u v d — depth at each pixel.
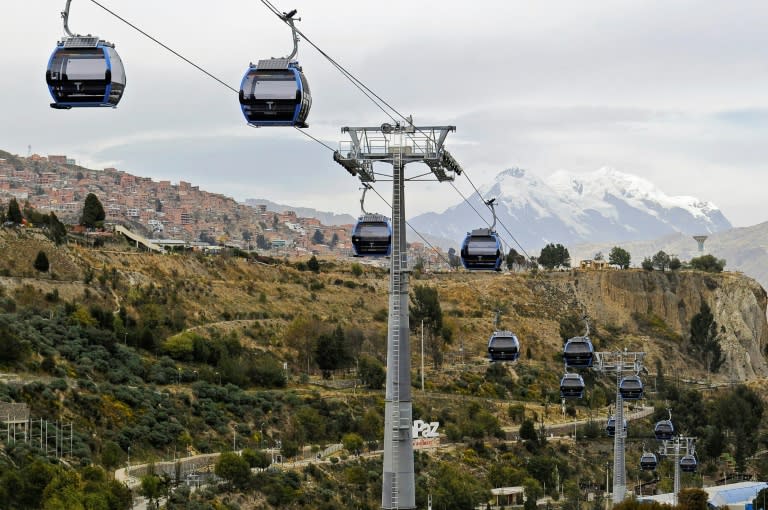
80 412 171.38
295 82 53.34
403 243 61.88
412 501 60.47
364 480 174.50
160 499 145.88
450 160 62.91
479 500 190.62
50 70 51.53
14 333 189.62
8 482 127.81
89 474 142.88
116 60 52.22
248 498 155.88
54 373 183.00
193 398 199.50
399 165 62.09
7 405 155.50
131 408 183.12
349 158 61.69
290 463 179.75
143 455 172.25
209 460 175.25
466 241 72.00
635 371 143.50
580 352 139.00
